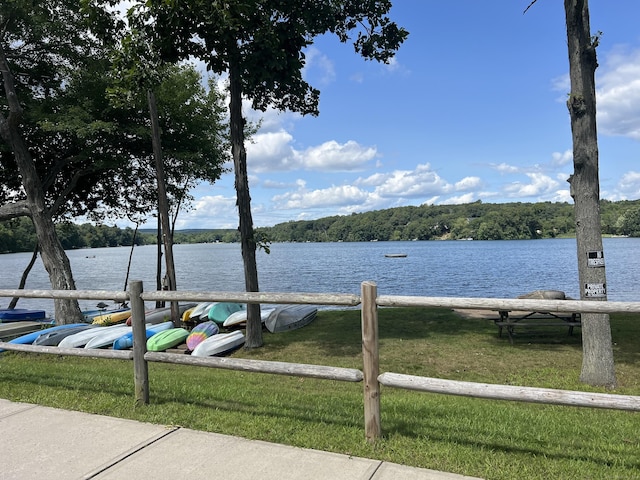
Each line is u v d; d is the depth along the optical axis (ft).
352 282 118.83
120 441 12.16
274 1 27.73
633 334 29.99
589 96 19.72
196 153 46.42
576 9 19.67
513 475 10.08
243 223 30.37
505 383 20.70
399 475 10.12
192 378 20.76
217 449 11.57
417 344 28.89
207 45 27.40
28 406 15.23
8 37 40.96
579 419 14.76
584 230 19.85
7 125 37.78
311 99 34.45
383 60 34.68
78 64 43.57
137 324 15.05
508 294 90.48
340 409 15.02
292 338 32.96
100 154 43.50
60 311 40.04
